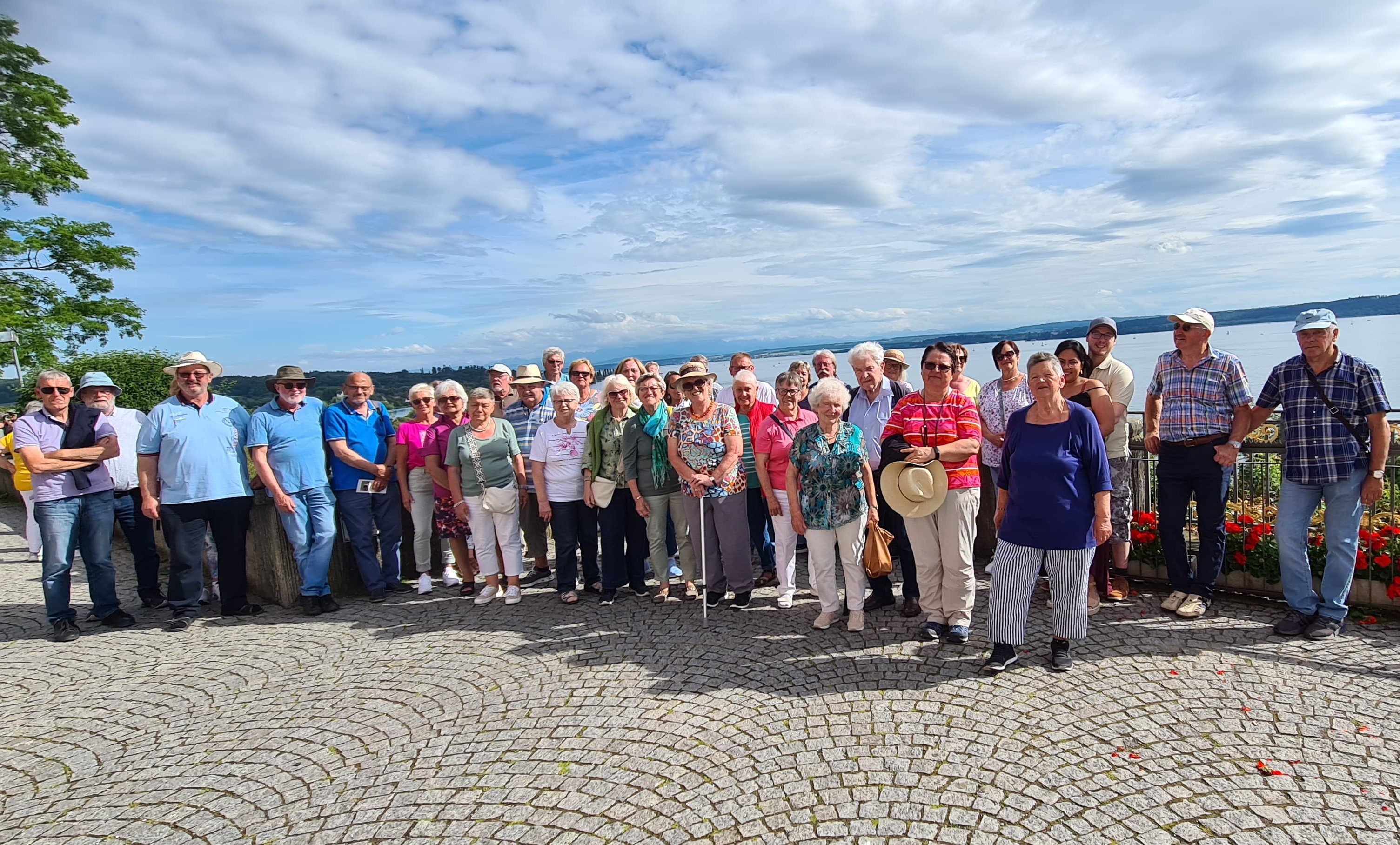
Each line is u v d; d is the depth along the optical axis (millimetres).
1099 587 5211
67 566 5805
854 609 4941
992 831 2777
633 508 6199
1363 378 4277
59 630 5754
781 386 5496
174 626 5859
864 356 5789
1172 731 3418
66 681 4848
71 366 20234
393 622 5797
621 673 4465
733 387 6367
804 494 4953
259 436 6027
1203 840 2662
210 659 5152
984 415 5973
